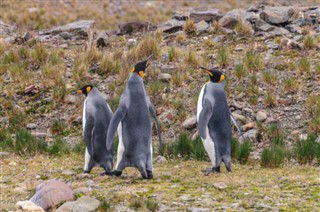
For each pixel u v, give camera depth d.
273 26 53.59
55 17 85.19
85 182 25.28
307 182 24.84
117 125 25.05
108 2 103.00
